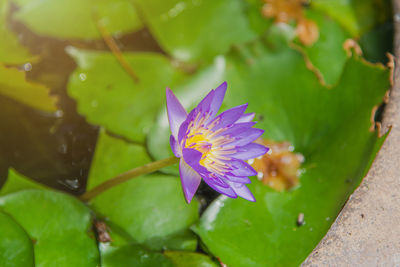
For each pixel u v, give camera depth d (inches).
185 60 49.0
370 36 50.2
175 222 43.6
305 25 50.6
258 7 51.1
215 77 46.8
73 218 42.6
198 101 46.5
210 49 49.4
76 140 46.1
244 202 43.8
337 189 43.8
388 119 45.2
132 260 42.3
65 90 47.5
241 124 41.6
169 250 42.8
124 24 50.0
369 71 44.9
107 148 45.6
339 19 51.0
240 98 46.5
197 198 44.5
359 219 42.4
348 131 44.8
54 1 49.8
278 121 46.2
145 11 50.3
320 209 43.5
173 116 41.0
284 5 51.2
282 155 45.3
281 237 42.9
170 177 44.8
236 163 41.4
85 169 45.3
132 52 49.1
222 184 40.8
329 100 45.7
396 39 48.4
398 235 42.1
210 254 42.6
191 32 49.8
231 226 43.1
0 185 44.5
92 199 44.1
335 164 44.6
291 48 47.0
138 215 43.7
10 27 49.1
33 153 45.6
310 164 45.1
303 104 46.1
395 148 44.4
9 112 46.8
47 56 48.6
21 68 48.0
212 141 41.8
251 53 47.1
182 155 40.9
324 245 41.8
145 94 47.4
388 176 43.6
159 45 49.5
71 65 48.3
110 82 47.8
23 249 41.1
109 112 46.9
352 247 41.8
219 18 50.4
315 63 49.5
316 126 45.8
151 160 45.3
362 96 44.9
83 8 49.9
